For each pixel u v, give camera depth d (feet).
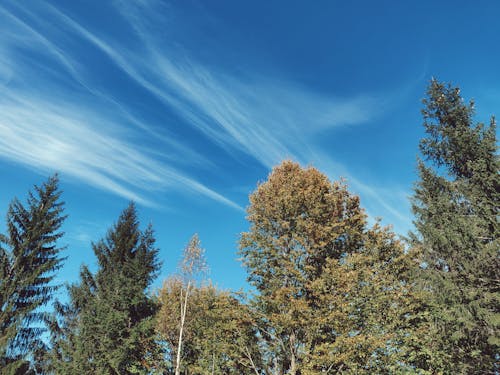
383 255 62.69
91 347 76.18
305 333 52.01
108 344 74.59
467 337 58.75
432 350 55.47
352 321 49.80
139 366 75.97
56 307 89.20
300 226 57.62
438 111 78.48
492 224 64.64
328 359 46.44
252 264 58.90
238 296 57.06
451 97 77.97
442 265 72.02
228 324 57.57
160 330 72.95
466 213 71.36
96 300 84.43
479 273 60.75
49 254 89.10
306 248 55.83
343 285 52.13
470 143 70.18
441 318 58.95
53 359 79.92
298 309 48.96
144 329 77.51
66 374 74.84
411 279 63.16
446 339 58.49
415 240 78.84
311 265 57.67
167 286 80.02
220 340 62.44
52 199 92.63
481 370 57.82
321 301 51.90
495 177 65.05
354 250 63.36
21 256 84.17
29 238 85.46
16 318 78.28
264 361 55.93
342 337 47.09
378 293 53.21
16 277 81.05
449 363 55.72
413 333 53.93
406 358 53.98
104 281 88.02
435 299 59.98
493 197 66.13
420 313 57.52
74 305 89.92
